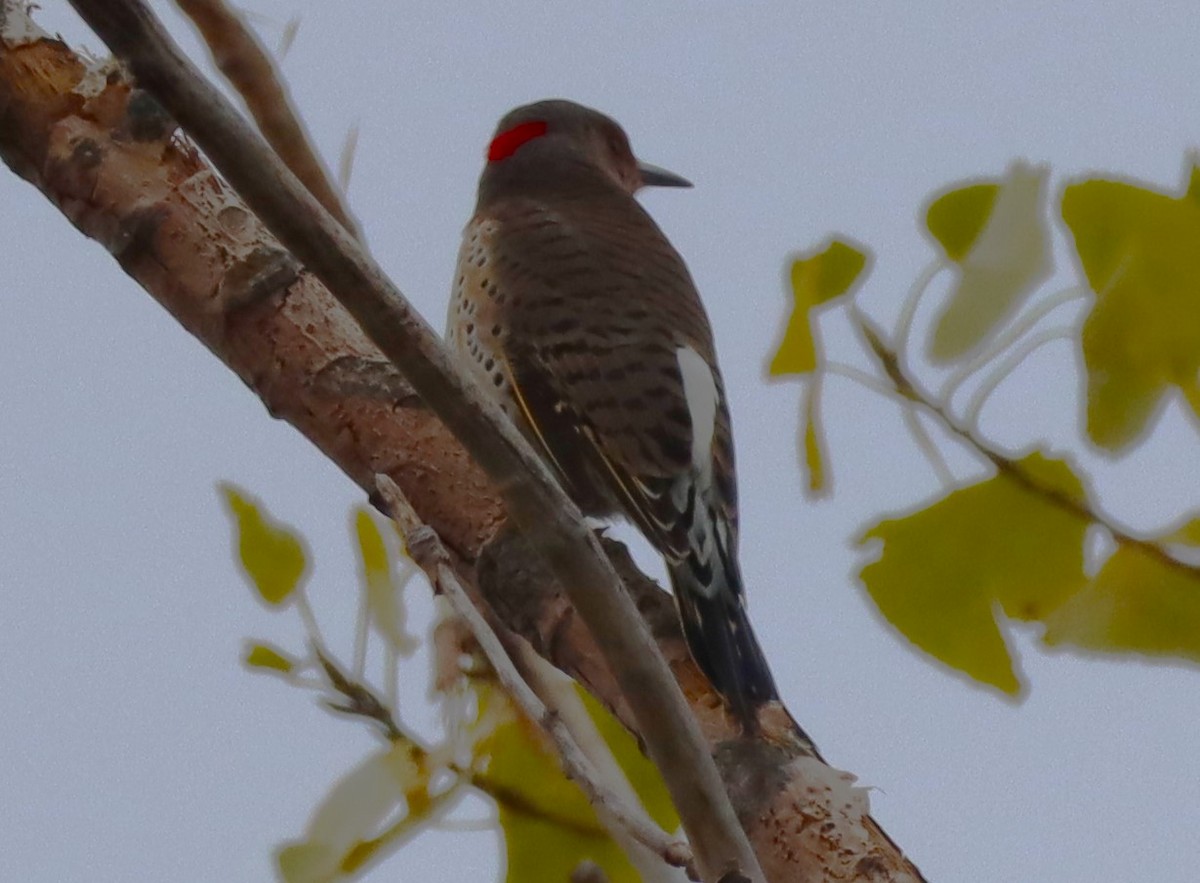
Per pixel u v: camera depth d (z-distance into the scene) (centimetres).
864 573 607
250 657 620
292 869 602
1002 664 600
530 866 620
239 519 629
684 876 521
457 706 621
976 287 603
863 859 587
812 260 613
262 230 723
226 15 738
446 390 493
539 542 493
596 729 652
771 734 628
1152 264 589
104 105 723
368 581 626
